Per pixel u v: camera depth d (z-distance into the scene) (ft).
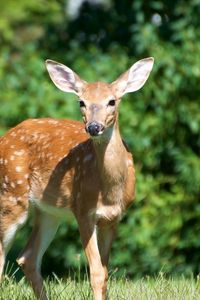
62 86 36.40
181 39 51.01
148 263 51.26
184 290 37.09
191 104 51.44
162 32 52.03
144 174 51.83
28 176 38.24
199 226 51.96
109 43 55.42
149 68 36.76
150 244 51.44
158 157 51.90
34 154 38.14
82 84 35.88
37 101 50.90
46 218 38.96
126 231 51.19
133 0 55.47
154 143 51.67
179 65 50.98
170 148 51.65
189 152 51.65
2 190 38.60
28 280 38.27
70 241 51.47
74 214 36.63
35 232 38.93
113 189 35.42
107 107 34.65
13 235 38.47
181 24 51.26
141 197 51.08
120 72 51.57
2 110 51.26
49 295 37.45
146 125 50.90
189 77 50.98
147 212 51.42
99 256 35.19
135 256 51.60
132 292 37.04
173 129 51.67
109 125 34.76
